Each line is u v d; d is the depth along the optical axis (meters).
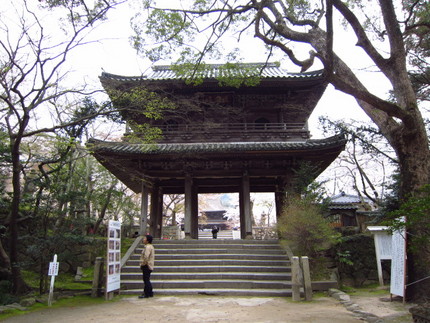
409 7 13.45
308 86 19.48
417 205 6.64
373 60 11.29
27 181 13.47
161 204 22.00
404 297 9.25
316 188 14.88
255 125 21.03
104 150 16.17
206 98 20.02
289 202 15.61
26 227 15.88
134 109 13.93
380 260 13.98
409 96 10.42
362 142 19.72
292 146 16.83
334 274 13.32
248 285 12.05
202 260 14.13
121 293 11.63
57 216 12.55
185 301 10.23
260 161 18.81
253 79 13.97
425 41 15.07
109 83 17.80
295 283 10.45
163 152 16.92
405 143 10.45
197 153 17.12
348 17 11.18
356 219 20.94
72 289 12.98
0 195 14.63
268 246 15.51
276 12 12.66
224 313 8.41
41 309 9.09
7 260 12.23
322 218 13.52
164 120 19.80
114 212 26.86
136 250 15.27
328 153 17.39
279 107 20.69
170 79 18.52
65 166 16.97
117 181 23.34
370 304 9.46
